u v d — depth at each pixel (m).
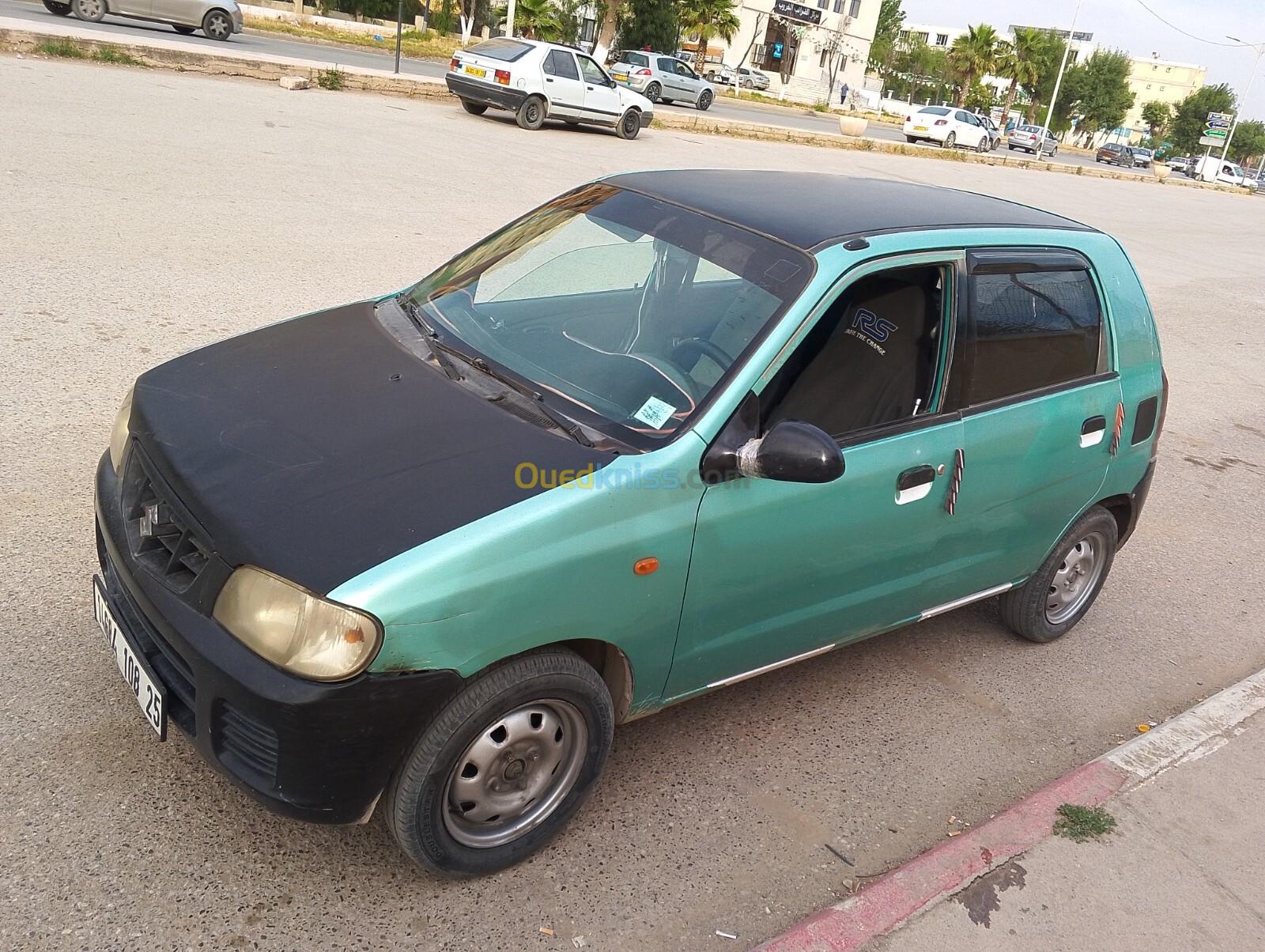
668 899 2.88
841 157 25.75
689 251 3.39
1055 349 3.94
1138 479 4.54
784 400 3.12
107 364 5.73
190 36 23.22
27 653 3.38
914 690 4.18
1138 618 5.15
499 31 43.62
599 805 3.21
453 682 2.44
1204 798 3.59
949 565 3.76
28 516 4.18
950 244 3.54
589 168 15.62
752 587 3.06
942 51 89.75
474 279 3.78
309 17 38.59
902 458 3.34
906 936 2.80
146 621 2.66
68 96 13.36
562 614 2.60
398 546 2.41
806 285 3.13
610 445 2.83
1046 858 3.18
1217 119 67.94
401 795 2.52
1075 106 92.69
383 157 13.38
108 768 2.97
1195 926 3.01
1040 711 4.19
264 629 2.36
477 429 2.82
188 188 9.95
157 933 2.49
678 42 48.53
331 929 2.59
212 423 2.88
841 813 3.37
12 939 2.40
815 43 63.50
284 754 2.36
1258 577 5.82
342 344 3.36
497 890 2.81
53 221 8.15
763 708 3.88
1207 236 23.06
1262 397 9.75
